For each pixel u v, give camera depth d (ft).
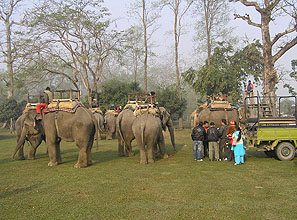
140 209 17.49
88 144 32.04
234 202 18.37
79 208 17.90
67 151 45.29
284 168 27.99
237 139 30.07
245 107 36.27
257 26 61.57
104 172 27.91
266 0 59.72
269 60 60.80
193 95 154.71
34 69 83.82
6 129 120.37
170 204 18.25
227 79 82.12
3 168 31.63
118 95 96.94
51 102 32.99
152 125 31.83
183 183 23.11
